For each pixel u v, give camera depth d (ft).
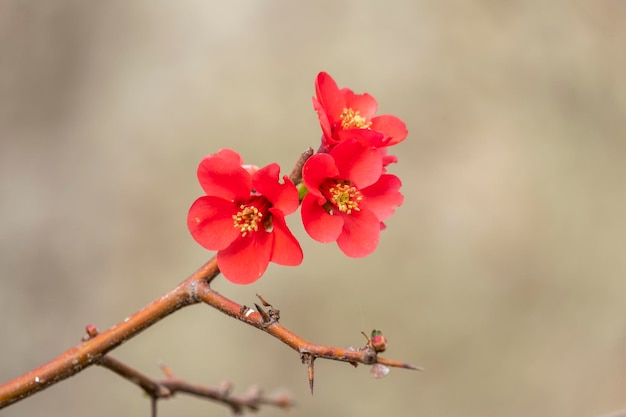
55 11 5.11
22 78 5.00
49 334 4.56
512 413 4.48
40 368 2.41
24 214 4.79
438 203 5.02
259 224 2.40
